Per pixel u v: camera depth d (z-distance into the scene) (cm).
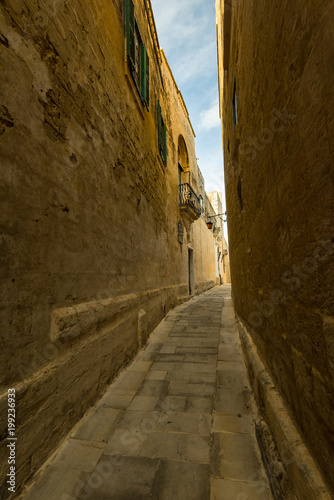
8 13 172
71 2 258
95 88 307
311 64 105
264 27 180
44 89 207
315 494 100
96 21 320
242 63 288
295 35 121
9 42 171
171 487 167
